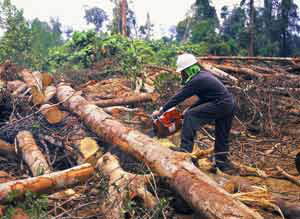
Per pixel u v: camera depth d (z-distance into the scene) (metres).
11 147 5.25
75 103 5.90
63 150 5.26
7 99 6.42
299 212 3.70
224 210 2.99
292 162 5.68
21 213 3.42
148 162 4.05
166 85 7.94
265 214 3.83
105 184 3.79
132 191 3.71
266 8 28.97
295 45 29.53
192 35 22.94
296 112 7.76
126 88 9.02
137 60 10.43
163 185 3.98
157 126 4.80
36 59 14.73
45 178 3.70
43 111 5.69
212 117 4.80
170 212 3.71
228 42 21.05
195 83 4.69
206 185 3.35
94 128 5.14
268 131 7.06
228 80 8.70
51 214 3.72
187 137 4.79
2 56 13.50
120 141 4.56
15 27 14.54
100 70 11.39
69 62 14.39
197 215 3.64
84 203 3.95
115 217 3.44
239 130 7.11
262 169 5.39
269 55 24.88
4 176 4.43
